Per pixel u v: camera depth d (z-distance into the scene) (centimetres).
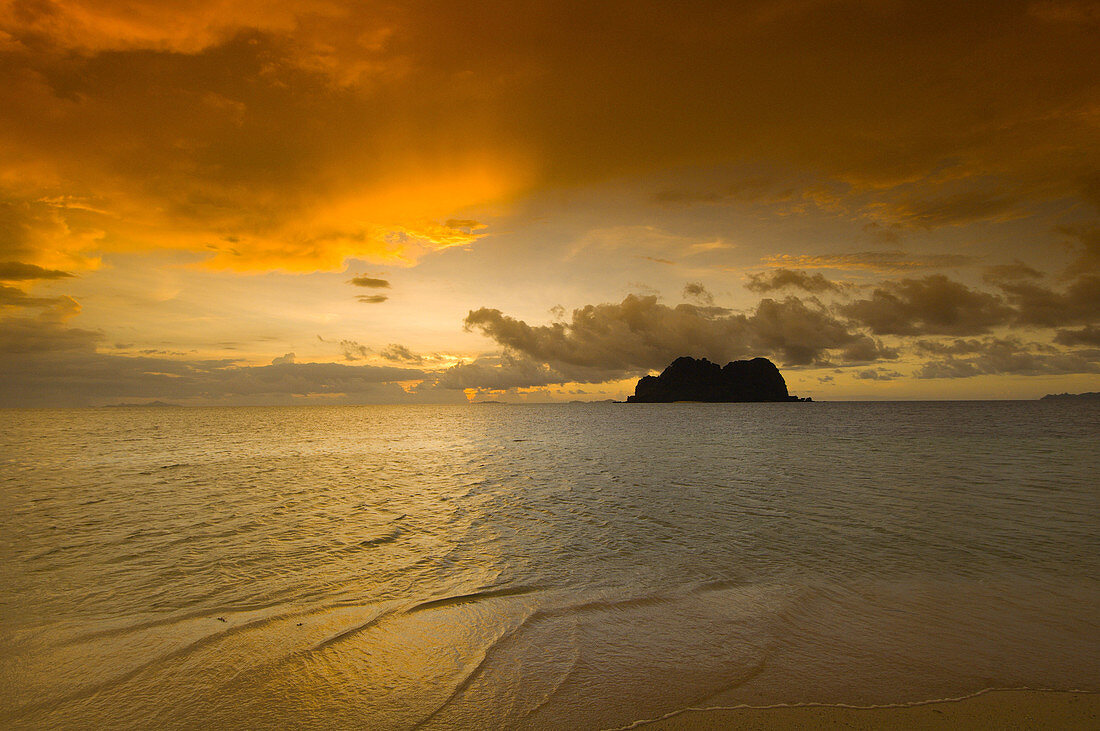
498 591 899
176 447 4338
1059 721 513
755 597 869
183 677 591
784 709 532
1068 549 1163
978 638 705
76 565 1047
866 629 736
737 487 2081
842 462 2947
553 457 3403
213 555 1124
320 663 626
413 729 494
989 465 2752
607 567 1043
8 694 553
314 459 3347
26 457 3472
